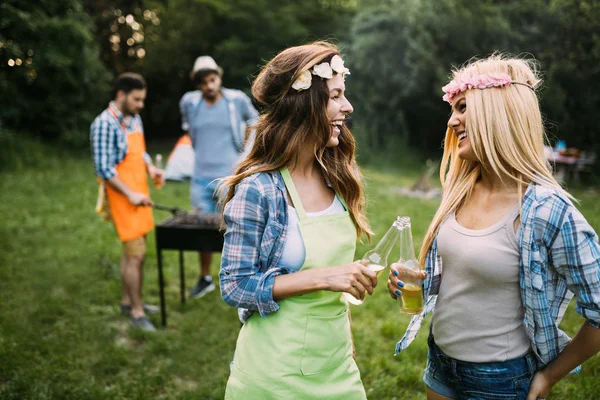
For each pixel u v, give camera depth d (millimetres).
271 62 1640
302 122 1579
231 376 1697
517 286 1556
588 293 1420
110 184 3646
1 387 3061
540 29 12266
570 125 12094
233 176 1649
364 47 14430
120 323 3982
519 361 1583
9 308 4125
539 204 1459
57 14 13844
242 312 1741
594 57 11727
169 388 3133
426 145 15344
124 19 20641
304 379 1589
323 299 1626
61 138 13695
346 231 1685
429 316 4055
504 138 1540
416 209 7945
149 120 20469
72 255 5449
